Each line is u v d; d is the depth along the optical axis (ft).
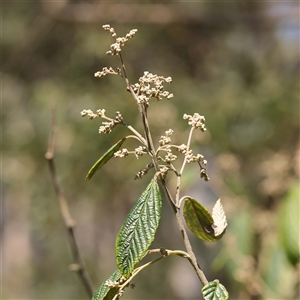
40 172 34.19
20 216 48.52
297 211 13.25
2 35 35.14
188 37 34.55
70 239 10.75
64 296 43.65
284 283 14.99
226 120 30.30
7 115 34.94
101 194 32.68
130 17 33.50
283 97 30.91
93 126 31.07
